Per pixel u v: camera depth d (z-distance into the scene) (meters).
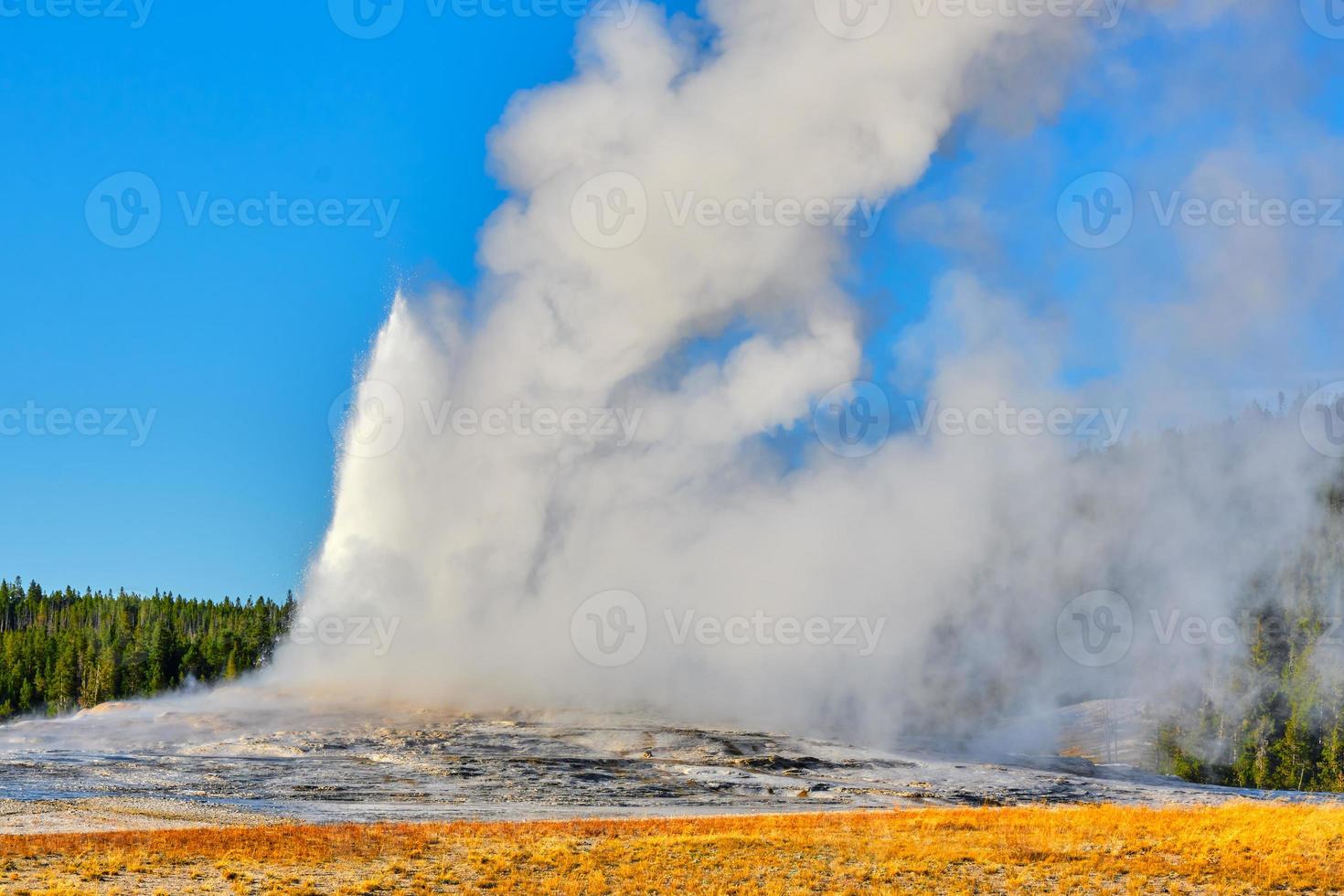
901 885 30.97
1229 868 33.06
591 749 65.88
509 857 32.53
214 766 54.56
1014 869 33.25
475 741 66.56
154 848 31.25
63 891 25.92
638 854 33.50
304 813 42.50
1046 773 66.38
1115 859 34.09
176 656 112.62
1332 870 32.88
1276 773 111.56
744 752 66.50
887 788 57.31
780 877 31.31
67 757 55.97
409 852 32.72
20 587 165.88
